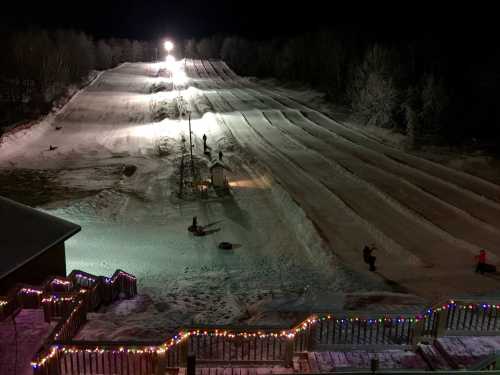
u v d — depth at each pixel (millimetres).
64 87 79250
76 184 36906
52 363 9734
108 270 22250
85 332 12141
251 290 19859
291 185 35406
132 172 40531
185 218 29969
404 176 37188
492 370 7375
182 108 69188
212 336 11617
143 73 108938
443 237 26062
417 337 11164
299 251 25062
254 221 29422
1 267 14297
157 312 15922
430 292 18922
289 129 56125
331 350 11031
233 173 39719
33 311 13164
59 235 16672
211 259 24047
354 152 45156
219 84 95438
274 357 10672
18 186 36406
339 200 31656
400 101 54094
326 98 73625
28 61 76250
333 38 85312
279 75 99875
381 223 28047
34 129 54594
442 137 48562
